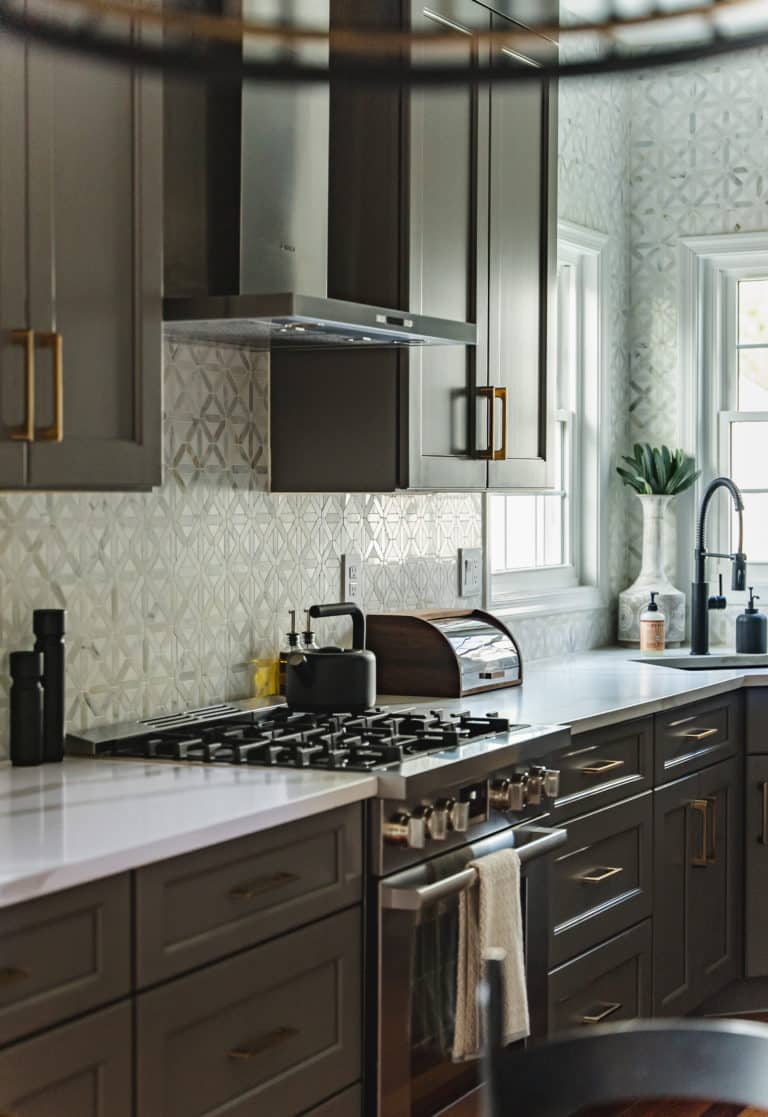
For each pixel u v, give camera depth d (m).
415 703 3.52
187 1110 2.12
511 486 3.71
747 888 4.28
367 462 3.32
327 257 3.29
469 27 3.38
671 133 5.16
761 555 5.21
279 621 3.44
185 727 2.92
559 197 4.69
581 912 3.33
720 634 5.16
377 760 2.63
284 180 3.05
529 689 3.83
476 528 4.34
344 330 2.93
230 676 3.27
